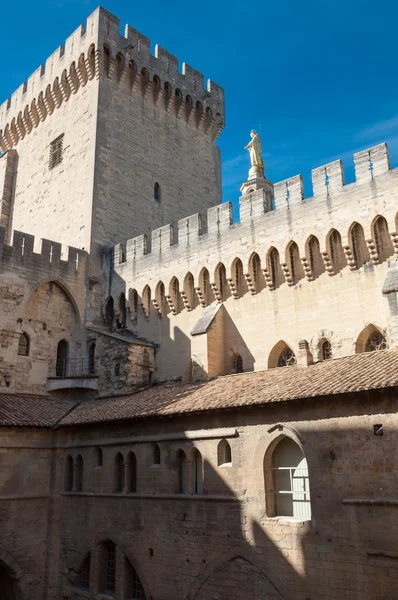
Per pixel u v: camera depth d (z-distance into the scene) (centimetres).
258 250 3177
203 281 3462
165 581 2323
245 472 2197
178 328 3553
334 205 2898
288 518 2045
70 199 4391
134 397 3072
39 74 5062
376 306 2708
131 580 2511
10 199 5203
